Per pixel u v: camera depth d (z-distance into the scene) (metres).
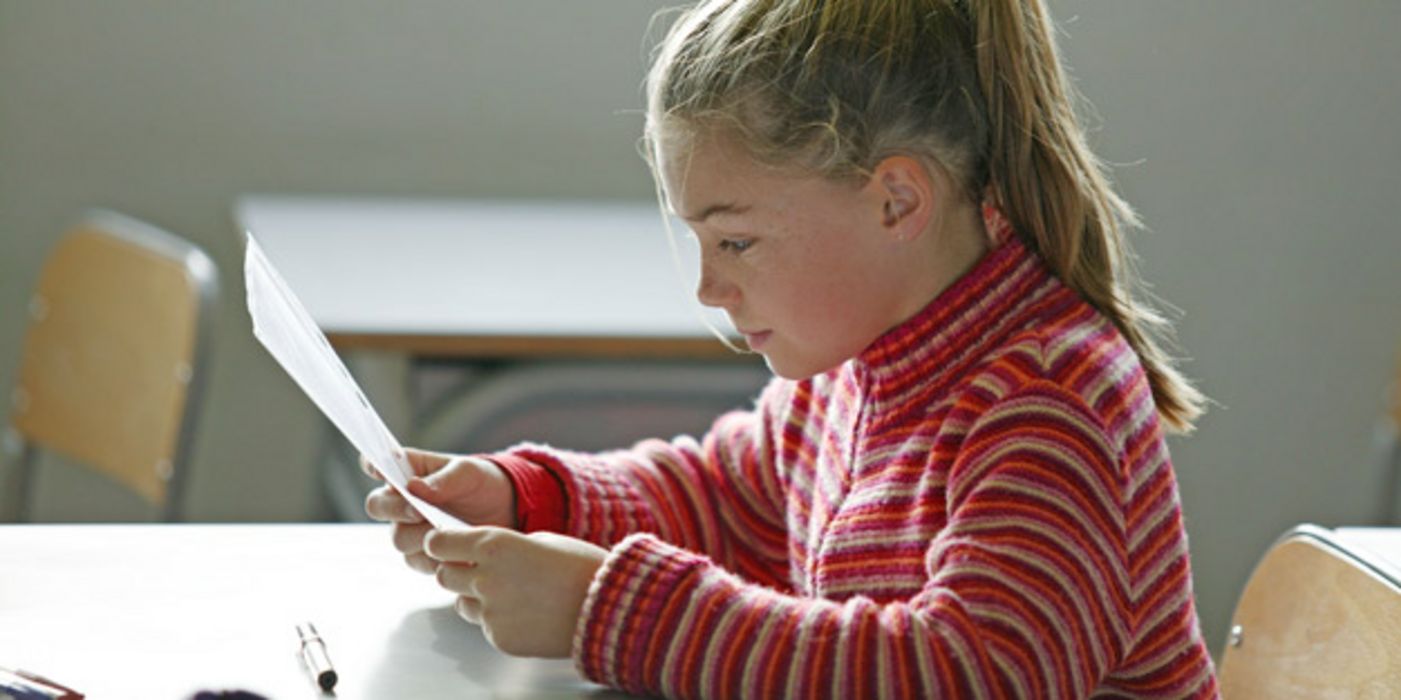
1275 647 1.39
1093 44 3.34
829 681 1.14
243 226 3.09
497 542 1.25
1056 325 1.30
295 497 3.51
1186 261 3.43
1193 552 3.55
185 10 3.32
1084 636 1.16
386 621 1.37
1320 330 3.47
